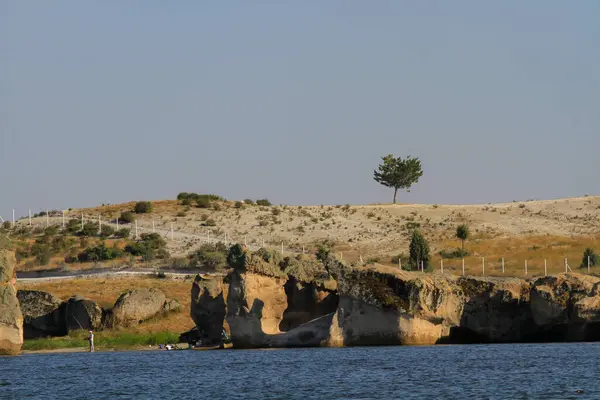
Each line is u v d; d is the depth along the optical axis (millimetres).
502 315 111438
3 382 82625
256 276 113250
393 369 83750
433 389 70938
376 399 66875
